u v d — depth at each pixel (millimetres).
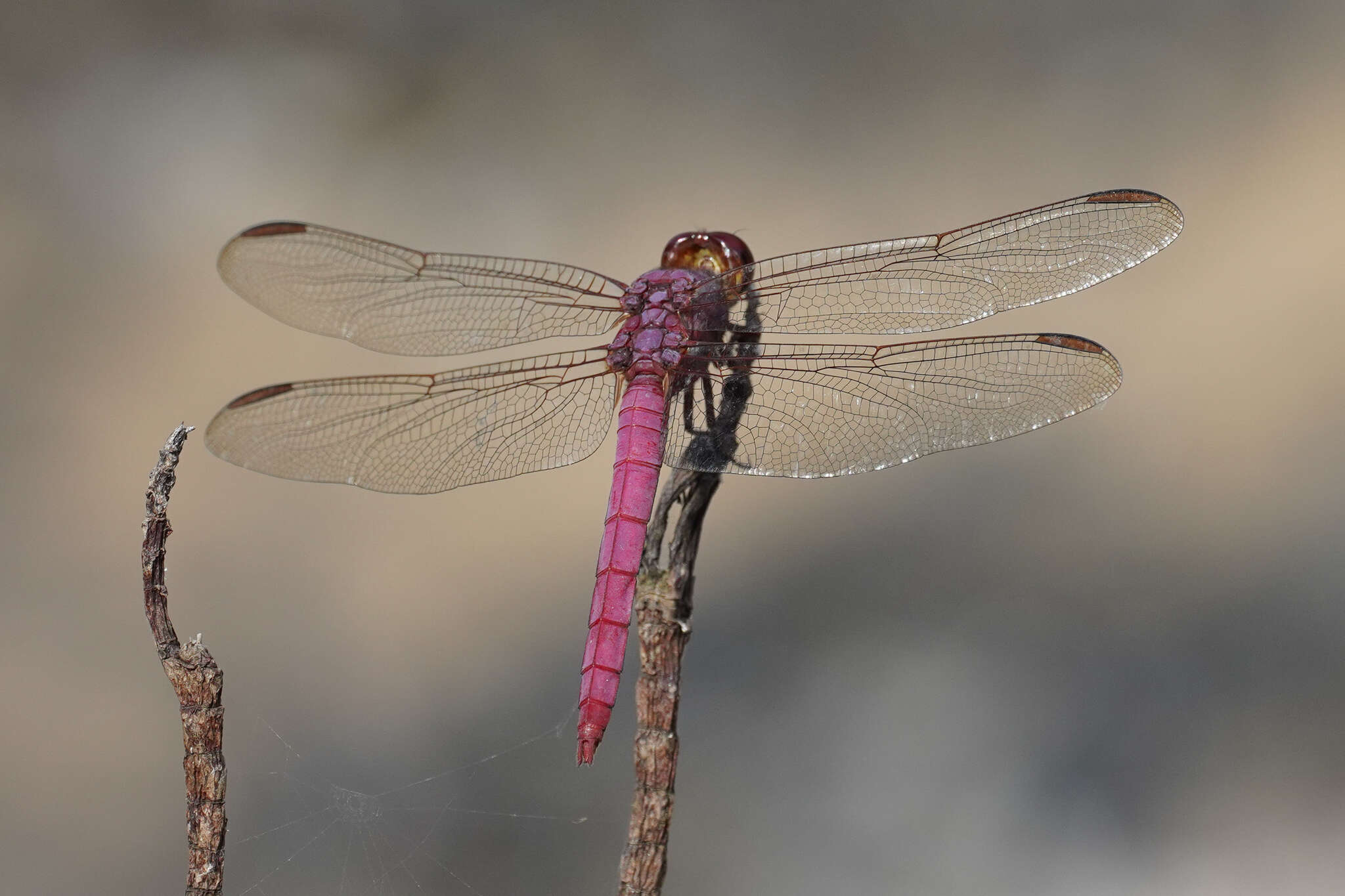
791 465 1334
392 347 1343
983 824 1415
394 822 1407
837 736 1427
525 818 1409
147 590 1305
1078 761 1423
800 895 1405
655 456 1334
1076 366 1332
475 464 1338
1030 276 1336
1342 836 1409
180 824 1418
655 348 1338
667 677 1312
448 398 1339
